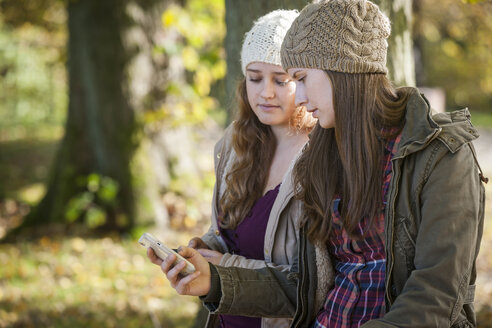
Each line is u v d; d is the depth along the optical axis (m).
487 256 5.61
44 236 6.90
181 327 4.40
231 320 2.07
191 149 7.89
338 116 1.55
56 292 5.26
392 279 1.54
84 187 7.16
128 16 6.90
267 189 2.06
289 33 1.59
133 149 7.02
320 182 1.69
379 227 1.57
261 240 2.00
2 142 14.41
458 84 18.23
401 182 1.50
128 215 6.94
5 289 5.35
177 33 7.25
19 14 9.49
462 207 1.43
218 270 1.80
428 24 11.93
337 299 1.69
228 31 2.92
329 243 1.75
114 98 6.97
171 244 6.60
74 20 7.09
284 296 1.84
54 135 15.21
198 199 7.47
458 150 1.46
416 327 1.41
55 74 15.31
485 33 11.64
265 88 1.97
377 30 1.53
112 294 5.19
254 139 2.09
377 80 1.55
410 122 1.52
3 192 9.98
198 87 7.01
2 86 15.27
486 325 3.68
